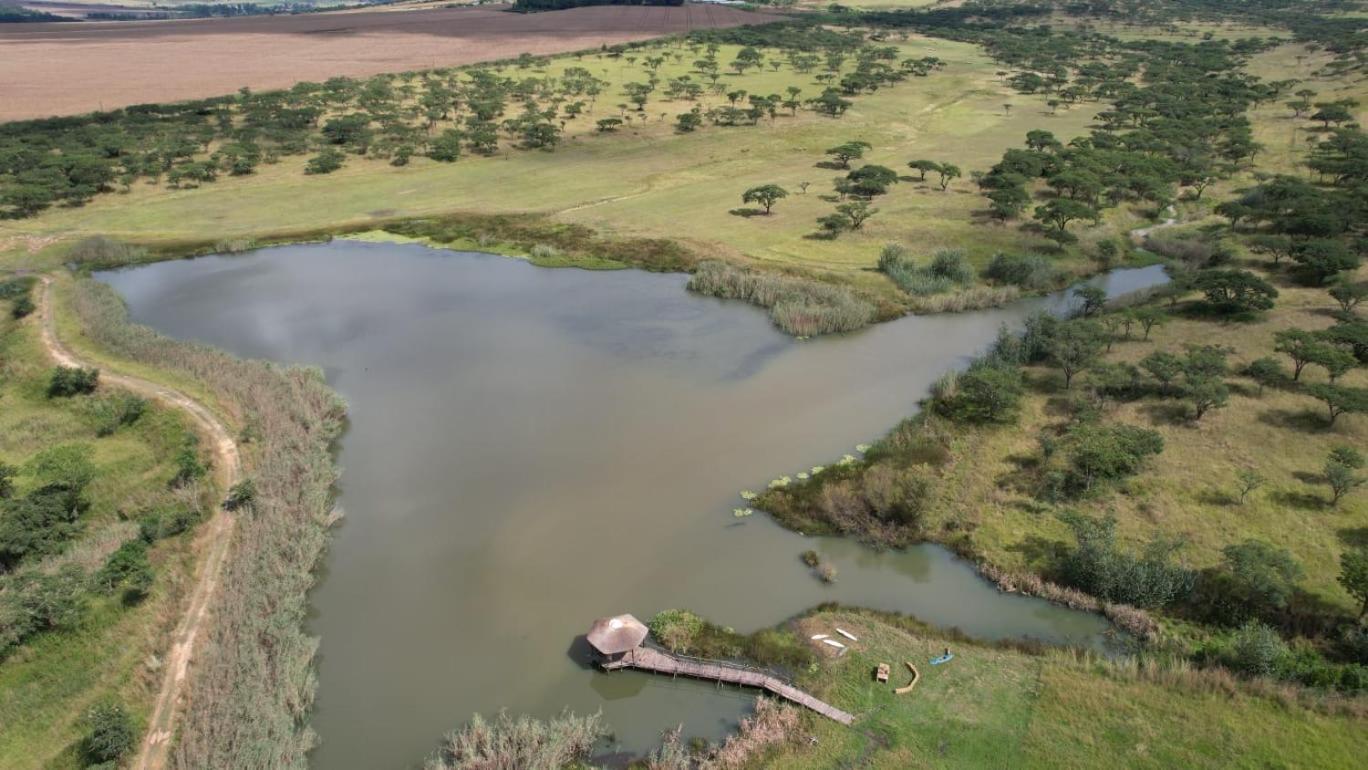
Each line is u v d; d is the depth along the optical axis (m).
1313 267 71.31
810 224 92.56
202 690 32.56
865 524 43.72
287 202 103.44
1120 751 29.61
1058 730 30.61
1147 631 35.62
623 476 49.09
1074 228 88.31
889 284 76.94
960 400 56.16
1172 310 68.69
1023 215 91.81
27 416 54.19
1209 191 98.81
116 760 29.56
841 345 66.81
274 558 39.72
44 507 42.16
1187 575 37.25
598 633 34.53
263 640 35.31
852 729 31.12
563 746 30.50
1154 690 32.28
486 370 62.88
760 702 32.56
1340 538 39.84
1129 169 100.31
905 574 40.34
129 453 49.62
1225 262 78.12
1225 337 62.19
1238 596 36.56
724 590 39.59
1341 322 61.41
